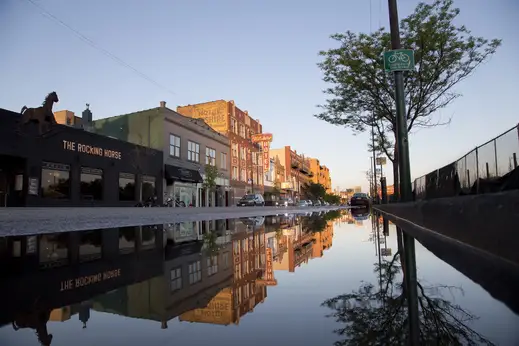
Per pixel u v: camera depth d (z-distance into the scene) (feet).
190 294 9.66
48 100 75.56
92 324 7.03
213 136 149.89
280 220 50.96
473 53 47.37
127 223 41.60
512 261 11.57
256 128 208.03
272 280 11.45
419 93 51.01
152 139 116.57
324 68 54.90
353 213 81.92
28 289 10.30
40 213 48.93
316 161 418.92
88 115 125.49
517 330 6.24
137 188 102.63
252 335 6.26
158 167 112.47
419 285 10.14
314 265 14.38
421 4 47.93
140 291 10.05
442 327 6.46
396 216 48.88
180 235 28.12
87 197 85.40
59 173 79.00
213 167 138.41
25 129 71.05
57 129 77.87
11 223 34.65
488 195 13.98
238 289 10.21
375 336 6.07
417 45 49.03
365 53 50.98
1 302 8.84
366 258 15.99
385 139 68.33
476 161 20.11
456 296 8.77
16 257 16.87
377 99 54.75
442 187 28.91
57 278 11.93
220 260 15.94
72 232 29.89
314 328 6.63
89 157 86.38
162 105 123.95
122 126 120.16
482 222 14.64
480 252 14.84
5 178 71.92
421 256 15.75
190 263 15.12
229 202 165.48
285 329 6.61
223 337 6.18
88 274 12.67
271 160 241.35
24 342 5.98
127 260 15.93
